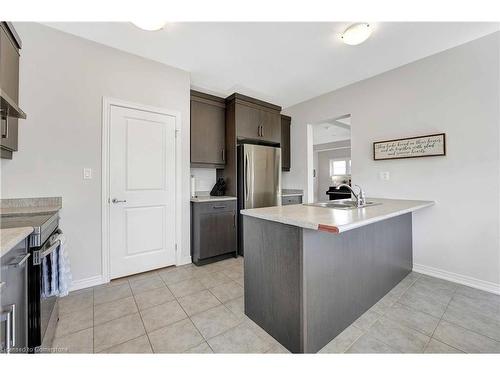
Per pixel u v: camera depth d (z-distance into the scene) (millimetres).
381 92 2822
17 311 951
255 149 3268
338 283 1508
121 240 2367
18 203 1830
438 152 2338
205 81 3086
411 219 2557
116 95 2303
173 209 2719
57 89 1997
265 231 1538
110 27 1977
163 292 2102
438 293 2059
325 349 1385
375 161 2869
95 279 2207
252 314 1670
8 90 1602
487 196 2088
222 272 2588
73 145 2072
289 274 1364
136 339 1472
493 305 1851
